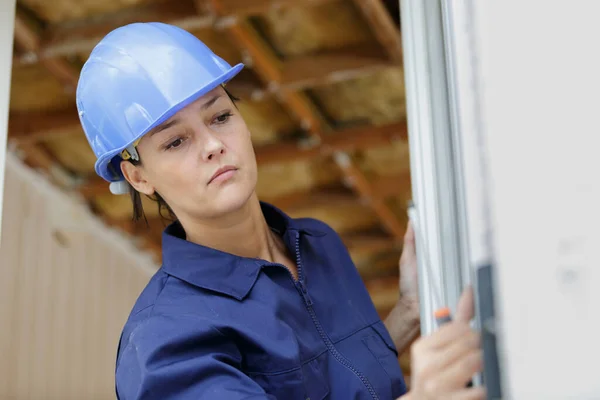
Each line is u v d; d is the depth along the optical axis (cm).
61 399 734
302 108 579
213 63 145
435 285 108
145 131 138
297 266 155
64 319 742
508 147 57
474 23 63
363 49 538
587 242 52
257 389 122
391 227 739
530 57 56
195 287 144
